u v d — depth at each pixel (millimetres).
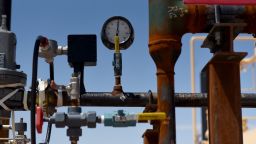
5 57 3898
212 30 3916
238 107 3869
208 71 3982
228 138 3812
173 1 4027
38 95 4031
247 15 4047
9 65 3914
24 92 3957
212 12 4016
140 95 4309
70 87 4047
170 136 3898
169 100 3996
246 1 3734
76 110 3867
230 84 3883
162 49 4008
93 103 4289
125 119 3715
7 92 3900
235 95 3877
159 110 3982
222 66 3902
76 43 4305
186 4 3889
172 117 3971
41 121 3643
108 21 4434
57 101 4078
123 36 4426
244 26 3951
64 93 4109
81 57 4277
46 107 4047
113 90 4305
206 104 4375
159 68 4055
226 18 4035
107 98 4289
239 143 3814
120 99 4289
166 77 4027
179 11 4000
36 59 3762
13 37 3977
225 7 4023
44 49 4059
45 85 4062
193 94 4375
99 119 3742
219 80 3881
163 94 4000
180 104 4355
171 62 4055
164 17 4023
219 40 3898
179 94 4367
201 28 4078
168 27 4016
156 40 4023
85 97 4270
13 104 3951
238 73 3916
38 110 3664
